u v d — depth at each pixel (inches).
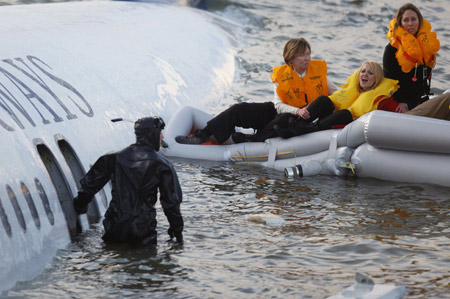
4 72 736.3
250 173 896.3
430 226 691.4
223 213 728.3
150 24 1398.9
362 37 2021.4
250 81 1478.8
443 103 877.2
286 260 596.7
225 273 566.3
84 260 583.8
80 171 716.7
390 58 933.2
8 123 639.1
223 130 955.3
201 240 642.8
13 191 579.5
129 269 569.0
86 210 646.5
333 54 1768.0
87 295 517.7
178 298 517.7
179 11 1722.4
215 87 1348.4
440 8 2498.8
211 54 1496.1
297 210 743.1
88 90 870.4
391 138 833.5
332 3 2509.8
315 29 2118.6
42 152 667.4
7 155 601.6
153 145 617.9
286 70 935.0
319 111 908.6
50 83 798.5
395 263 590.6
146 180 607.5
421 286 541.6
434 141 820.6
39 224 595.5
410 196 794.8
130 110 944.9
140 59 1141.7
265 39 1930.4
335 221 706.2
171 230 627.5
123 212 610.2
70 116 763.4
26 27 965.2
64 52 933.2
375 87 906.7
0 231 544.4
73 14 1214.9
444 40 1994.3
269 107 958.4
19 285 532.1
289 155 919.0
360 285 535.8
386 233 668.7
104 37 1127.0
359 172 870.4
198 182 846.5
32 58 831.7
